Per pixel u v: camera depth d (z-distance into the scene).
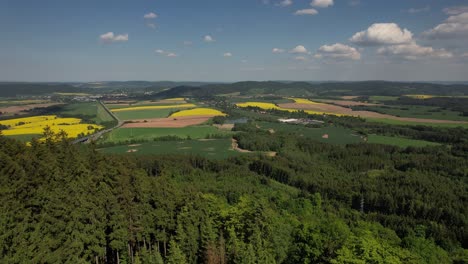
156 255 42.81
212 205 59.19
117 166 58.97
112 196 47.47
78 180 49.22
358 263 36.97
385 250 40.81
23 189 42.47
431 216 93.12
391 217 92.00
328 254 44.72
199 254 48.88
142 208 50.88
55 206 41.09
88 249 42.53
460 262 60.16
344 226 62.56
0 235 32.62
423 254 59.94
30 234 35.97
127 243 47.78
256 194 96.62
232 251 45.41
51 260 35.50
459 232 82.25
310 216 81.69
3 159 46.38
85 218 43.19
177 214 52.88
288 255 49.31
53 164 51.09
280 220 62.34
